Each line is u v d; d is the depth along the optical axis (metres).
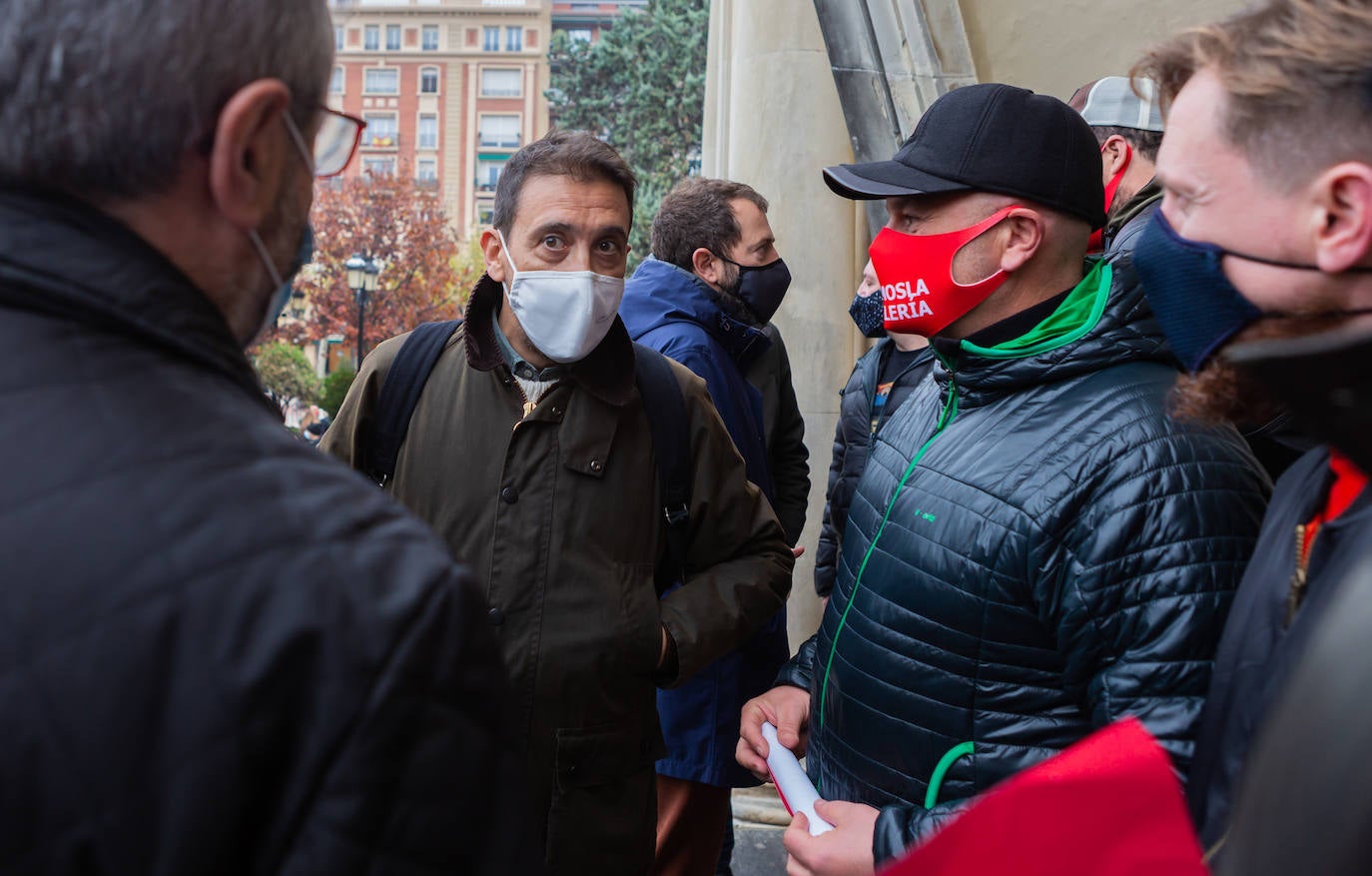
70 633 0.60
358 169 45.28
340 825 0.62
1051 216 1.40
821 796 1.56
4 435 0.64
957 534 1.32
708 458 2.05
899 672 1.37
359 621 0.65
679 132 46.09
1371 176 0.80
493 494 1.88
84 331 0.68
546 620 1.83
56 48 0.66
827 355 3.75
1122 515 1.21
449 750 0.67
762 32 3.74
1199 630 1.15
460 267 48.78
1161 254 0.95
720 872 3.06
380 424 1.97
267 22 0.71
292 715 0.63
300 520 0.66
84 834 0.60
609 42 49.47
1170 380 1.30
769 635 2.59
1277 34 0.83
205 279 0.75
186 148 0.70
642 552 1.95
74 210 0.69
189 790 0.60
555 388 1.91
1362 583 0.55
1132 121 2.27
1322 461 0.91
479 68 81.25
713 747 2.52
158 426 0.66
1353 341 0.58
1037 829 0.74
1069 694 1.26
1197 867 0.71
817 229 3.73
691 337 2.73
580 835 1.83
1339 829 0.51
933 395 1.58
